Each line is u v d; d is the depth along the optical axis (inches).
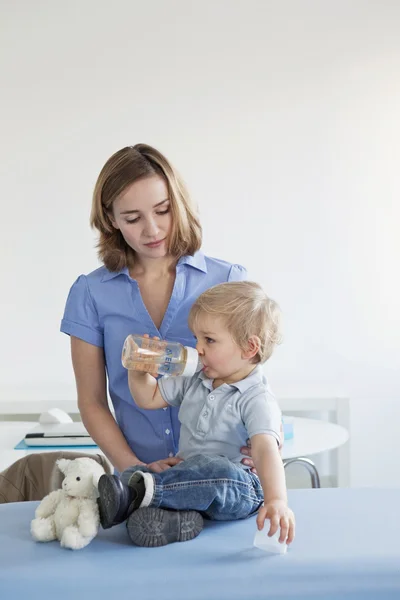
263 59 141.8
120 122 141.8
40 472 85.5
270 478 53.0
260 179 142.9
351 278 144.6
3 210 142.2
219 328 59.3
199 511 56.1
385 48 142.5
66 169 142.0
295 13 141.5
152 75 141.3
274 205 143.3
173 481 54.0
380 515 57.8
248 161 142.7
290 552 51.4
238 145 142.5
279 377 145.8
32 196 142.1
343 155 143.4
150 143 142.3
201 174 142.6
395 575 49.2
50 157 141.8
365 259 144.4
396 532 54.6
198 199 142.9
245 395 59.2
